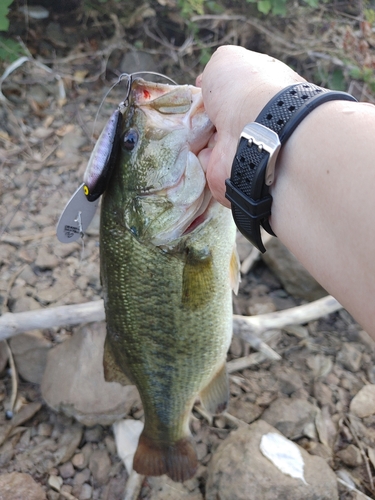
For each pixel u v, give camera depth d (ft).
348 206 0.67
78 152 2.65
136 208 1.16
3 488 1.47
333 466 1.60
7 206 2.39
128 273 1.22
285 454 1.45
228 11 3.06
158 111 1.11
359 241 0.66
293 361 1.88
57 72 2.93
